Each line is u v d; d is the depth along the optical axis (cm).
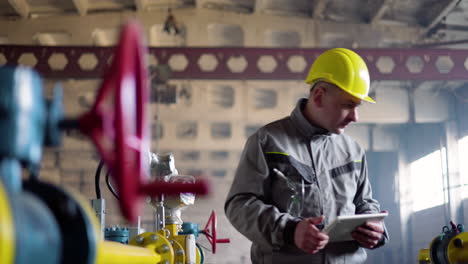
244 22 1591
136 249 165
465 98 1617
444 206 1673
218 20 1596
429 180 1772
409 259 1845
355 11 1555
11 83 55
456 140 1647
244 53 1269
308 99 241
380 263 1931
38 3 1527
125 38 52
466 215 1611
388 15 1541
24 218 53
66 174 1828
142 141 61
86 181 1825
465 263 243
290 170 227
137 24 55
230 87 1692
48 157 1772
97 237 67
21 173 61
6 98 55
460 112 1638
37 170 64
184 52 1278
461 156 1641
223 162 1986
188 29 1598
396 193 1898
